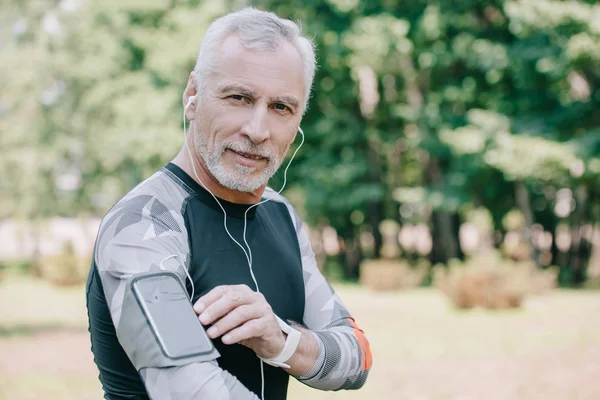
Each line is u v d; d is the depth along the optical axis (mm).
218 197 1386
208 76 1323
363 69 19734
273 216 1573
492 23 18516
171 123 19797
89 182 27078
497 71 17438
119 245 1193
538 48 16031
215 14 19547
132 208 1249
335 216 21969
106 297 1188
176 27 20766
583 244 20234
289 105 1332
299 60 1343
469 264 12859
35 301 16875
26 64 24906
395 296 15945
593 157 15812
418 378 6902
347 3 18094
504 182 19484
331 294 1580
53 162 25406
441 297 15281
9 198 26922
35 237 27547
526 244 17547
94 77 22609
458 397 6086
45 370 7395
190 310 1123
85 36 23938
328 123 19719
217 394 1065
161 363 1055
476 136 16484
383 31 17391
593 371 6824
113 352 1251
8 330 10891
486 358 7836
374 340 9336
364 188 19797
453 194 18500
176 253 1254
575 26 14875
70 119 25766
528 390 6223
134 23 21906
